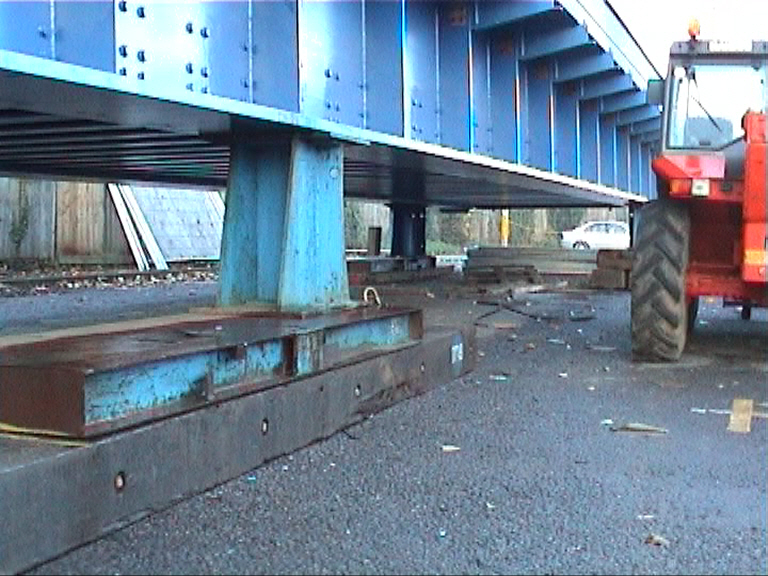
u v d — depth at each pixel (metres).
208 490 4.07
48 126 7.00
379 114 7.71
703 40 8.26
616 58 12.27
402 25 8.09
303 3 6.51
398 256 19.36
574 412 5.83
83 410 3.46
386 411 5.83
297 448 4.81
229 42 5.70
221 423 4.16
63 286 15.85
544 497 4.04
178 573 3.16
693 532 3.59
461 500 3.99
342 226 6.61
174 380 3.95
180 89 5.25
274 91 6.14
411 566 3.24
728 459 4.69
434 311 12.19
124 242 21.38
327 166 6.51
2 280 15.36
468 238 43.56
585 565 3.25
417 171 11.29
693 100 8.20
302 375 4.93
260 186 6.38
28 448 3.37
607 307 13.16
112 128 7.07
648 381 6.99
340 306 6.43
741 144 8.04
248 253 6.38
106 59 4.80
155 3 5.11
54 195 20.50
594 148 14.57
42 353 3.90
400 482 4.26
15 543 3.10
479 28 9.64
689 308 8.60
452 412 5.82
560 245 36.28
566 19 10.33
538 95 11.79
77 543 3.35
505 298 14.49
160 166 11.19
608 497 4.04
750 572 3.19
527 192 15.91
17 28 4.32
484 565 3.25
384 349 6.04
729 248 7.82
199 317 5.87
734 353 8.46
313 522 3.70
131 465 3.60
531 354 8.45
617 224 35.62
